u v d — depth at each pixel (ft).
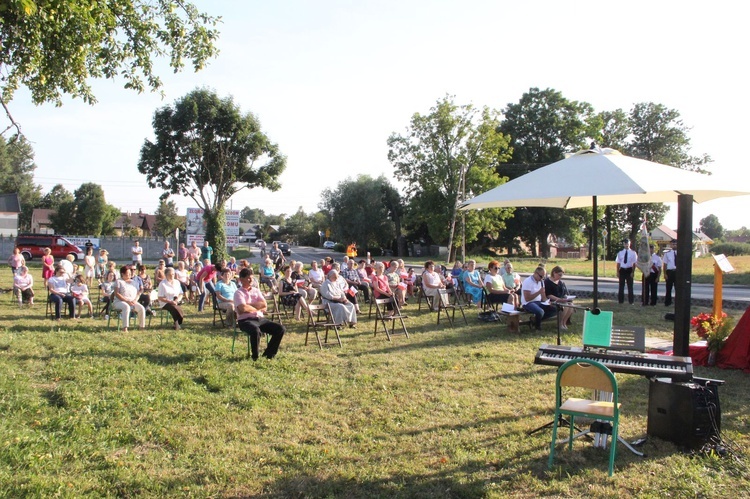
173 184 120.26
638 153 170.91
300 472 14.47
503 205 19.92
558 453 15.67
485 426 18.02
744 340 25.23
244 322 27.55
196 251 63.93
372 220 199.11
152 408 19.29
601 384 14.38
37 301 50.19
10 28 26.78
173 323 38.47
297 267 46.96
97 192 216.13
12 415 18.21
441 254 183.62
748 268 103.50
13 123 27.43
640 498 12.91
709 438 15.79
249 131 119.55
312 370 25.39
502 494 13.16
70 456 15.25
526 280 37.27
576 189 16.89
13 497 12.65
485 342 32.40
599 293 58.39
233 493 13.32
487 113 137.80
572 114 156.66
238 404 20.29
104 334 33.76
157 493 13.26
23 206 242.99
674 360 15.80
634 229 167.32
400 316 34.45
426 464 15.02
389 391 22.04
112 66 33.63
